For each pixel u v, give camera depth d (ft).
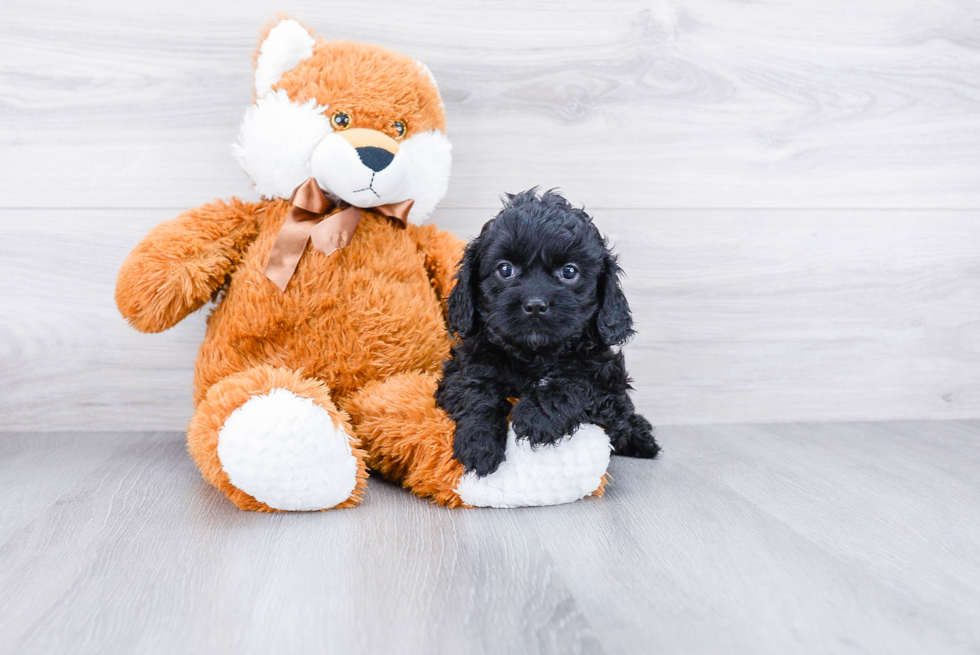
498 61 6.07
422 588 3.23
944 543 3.83
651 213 6.30
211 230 4.94
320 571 3.39
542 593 3.19
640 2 6.12
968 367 6.63
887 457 5.51
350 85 4.85
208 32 5.81
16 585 3.24
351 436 4.42
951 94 6.48
